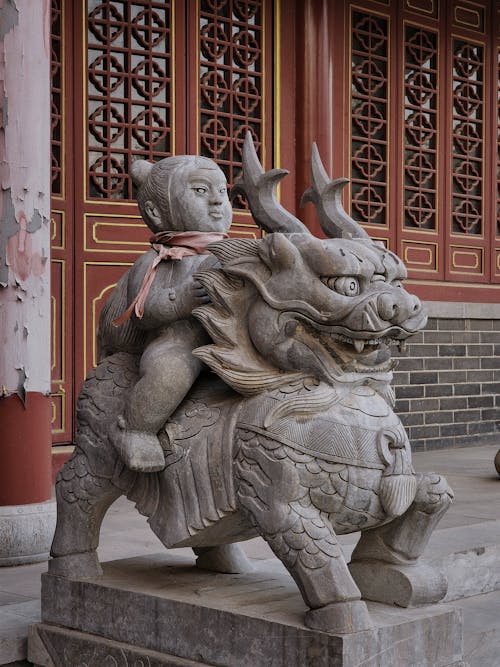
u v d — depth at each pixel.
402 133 9.21
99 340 3.00
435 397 9.62
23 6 4.64
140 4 7.34
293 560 2.37
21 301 4.64
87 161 7.05
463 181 9.92
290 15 8.26
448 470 7.92
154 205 2.83
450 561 4.10
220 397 2.66
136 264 2.83
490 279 10.11
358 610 2.31
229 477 2.51
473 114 10.01
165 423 2.65
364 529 2.59
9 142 4.60
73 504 2.87
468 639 3.30
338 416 2.45
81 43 7.00
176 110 7.52
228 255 2.54
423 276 9.48
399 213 9.20
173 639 2.58
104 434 2.79
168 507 2.63
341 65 8.61
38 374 4.69
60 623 2.88
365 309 2.35
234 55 7.95
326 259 2.39
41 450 4.68
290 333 2.44
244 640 2.43
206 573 2.95
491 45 10.05
